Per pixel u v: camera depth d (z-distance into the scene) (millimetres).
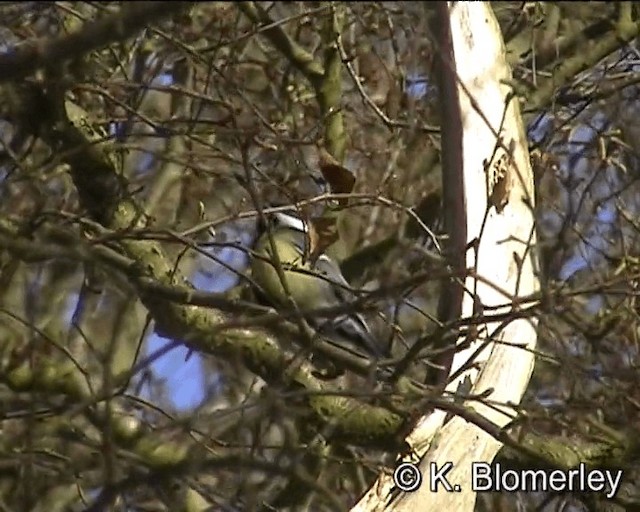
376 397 7996
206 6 12336
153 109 12680
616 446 10562
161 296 8891
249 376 12453
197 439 9367
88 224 9508
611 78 11367
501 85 10305
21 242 7410
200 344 9844
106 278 9227
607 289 8055
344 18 12859
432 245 11938
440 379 9305
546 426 10578
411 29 10461
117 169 11094
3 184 9547
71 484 9523
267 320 7691
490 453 9266
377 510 9062
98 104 11969
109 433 7801
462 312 9438
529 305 9219
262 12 11516
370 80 13391
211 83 11836
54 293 12406
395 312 9188
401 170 13648
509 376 9445
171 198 13031
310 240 9711
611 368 9297
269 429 9523
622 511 12117
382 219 13320
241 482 8719
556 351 8758
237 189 12875
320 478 11164
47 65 6211
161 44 12406
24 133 10914
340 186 9969
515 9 13117
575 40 12727
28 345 10641
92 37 5910
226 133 9352
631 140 12367
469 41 10281
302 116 13477
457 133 10094
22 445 9586
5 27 9883
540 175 11297
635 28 12719
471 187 9945
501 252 9711
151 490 9883
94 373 11633
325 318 8453
